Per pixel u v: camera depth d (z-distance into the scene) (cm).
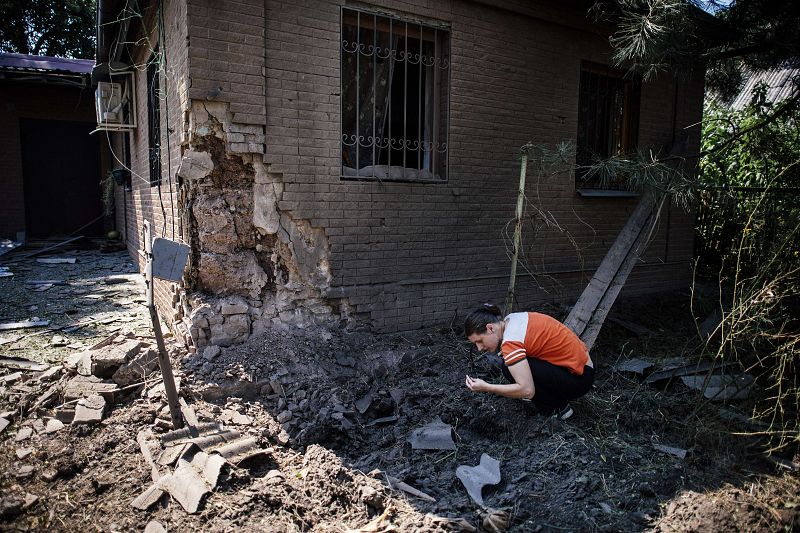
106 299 739
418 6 533
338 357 478
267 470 332
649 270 770
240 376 422
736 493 309
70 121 1291
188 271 470
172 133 504
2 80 1122
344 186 508
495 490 323
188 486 296
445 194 568
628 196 717
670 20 454
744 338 427
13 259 1038
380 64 546
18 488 310
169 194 525
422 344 530
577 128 671
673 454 352
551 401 381
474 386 354
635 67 520
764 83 690
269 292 492
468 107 575
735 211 811
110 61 774
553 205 657
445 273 577
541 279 655
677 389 448
